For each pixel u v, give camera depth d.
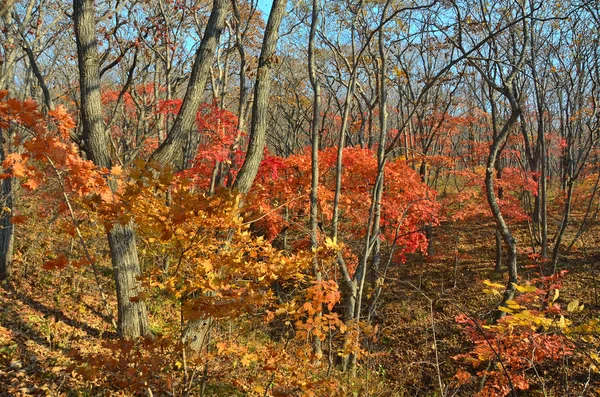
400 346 8.78
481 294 10.26
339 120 18.03
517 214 11.17
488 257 12.51
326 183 10.02
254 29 12.27
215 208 2.49
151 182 2.40
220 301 2.52
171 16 11.66
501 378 4.47
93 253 9.53
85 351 5.86
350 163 8.97
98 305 7.81
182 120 5.83
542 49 11.42
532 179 12.80
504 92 7.73
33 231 9.24
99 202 2.59
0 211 7.63
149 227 2.63
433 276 11.70
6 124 2.49
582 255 11.57
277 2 6.56
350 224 9.29
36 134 2.43
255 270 3.05
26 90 10.80
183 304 2.63
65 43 12.31
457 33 9.77
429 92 15.57
